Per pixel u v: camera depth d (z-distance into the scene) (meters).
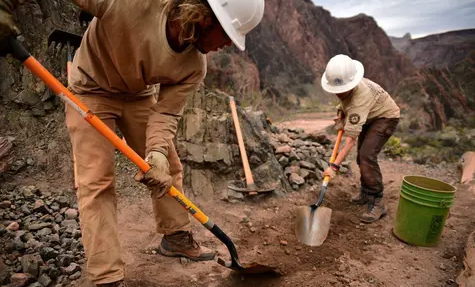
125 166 3.48
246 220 3.21
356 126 3.11
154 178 1.82
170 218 2.42
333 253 2.79
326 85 3.27
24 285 2.07
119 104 2.12
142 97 2.20
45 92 3.45
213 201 3.44
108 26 1.70
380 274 2.54
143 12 1.65
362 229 3.23
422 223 2.85
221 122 3.71
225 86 12.79
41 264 2.23
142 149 2.34
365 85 3.18
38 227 2.60
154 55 1.75
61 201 2.97
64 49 3.55
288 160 4.14
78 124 1.92
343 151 3.21
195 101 3.67
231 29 1.71
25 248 2.36
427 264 2.69
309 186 3.97
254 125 3.99
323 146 4.94
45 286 2.13
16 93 3.42
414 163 5.34
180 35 1.65
